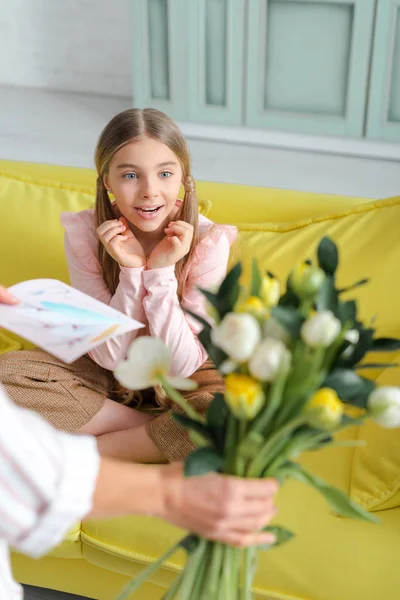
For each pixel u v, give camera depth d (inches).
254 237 73.6
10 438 28.5
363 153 159.3
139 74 162.4
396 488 57.4
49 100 189.5
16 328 42.0
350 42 148.3
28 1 184.9
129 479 32.0
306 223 73.0
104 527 60.0
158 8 154.3
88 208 77.6
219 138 165.9
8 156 160.4
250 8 149.3
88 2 182.4
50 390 65.3
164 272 65.1
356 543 55.7
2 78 194.7
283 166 156.9
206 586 34.9
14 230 77.0
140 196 64.7
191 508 32.6
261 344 30.8
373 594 53.9
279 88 157.2
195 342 66.2
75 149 164.7
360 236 69.9
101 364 66.6
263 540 34.1
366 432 59.8
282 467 34.3
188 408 34.9
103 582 64.3
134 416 66.9
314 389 30.5
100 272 70.1
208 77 159.5
